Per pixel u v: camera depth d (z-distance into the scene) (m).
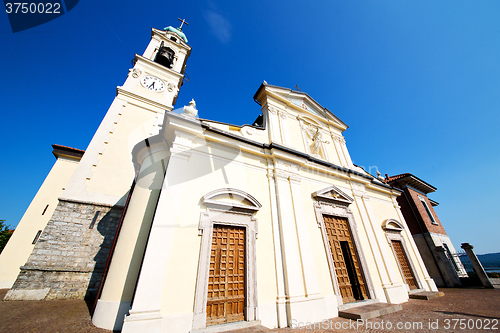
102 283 5.18
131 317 3.75
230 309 4.96
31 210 9.63
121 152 9.81
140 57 13.37
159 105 12.32
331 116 12.45
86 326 4.19
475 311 6.12
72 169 11.23
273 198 7.01
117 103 11.20
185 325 4.19
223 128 7.57
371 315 5.83
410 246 10.99
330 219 8.36
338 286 6.88
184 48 16.95
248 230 6.00
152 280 4.19
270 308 5.32
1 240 18.62
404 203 15.50
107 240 7.86
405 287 8.80
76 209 7.91
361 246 8.43
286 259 6.05
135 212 5.33
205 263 4.95
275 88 9.87
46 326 4.11
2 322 4.20
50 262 6.88
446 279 12.70
